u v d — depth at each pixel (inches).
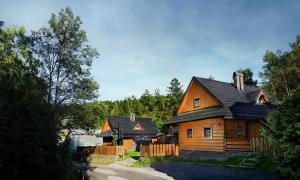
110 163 1544.0
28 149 490.6
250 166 889.5
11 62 1208.8
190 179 843.4
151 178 932.6
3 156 472.1
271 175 756.0
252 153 994.7
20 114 518.6
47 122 562.9
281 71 2257.6
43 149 528.4
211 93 1284.4
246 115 1205.1
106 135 2401.6
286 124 560.4
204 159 1186.6
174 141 1920.5
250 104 1309.1
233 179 767.1
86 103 1386.6
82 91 1357.0
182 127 1439.5
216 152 1181.1
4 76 622.5
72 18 1373.0
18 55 1305.4
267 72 2465.6
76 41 1363.2
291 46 2289.6
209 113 1259.8
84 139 2276.1
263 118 1240.2
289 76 2213.3
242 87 1428.4
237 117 1175.6
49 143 541.0
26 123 515.2
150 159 1304.1
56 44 1343.5
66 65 1326.3
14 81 568.1
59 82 1322.6
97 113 1456.7
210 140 1245.7
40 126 530.6
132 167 1280.8
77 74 1359.5
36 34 1326.3
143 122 2689.5
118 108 4441.4
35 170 505.4
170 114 3607.3
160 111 3757.4
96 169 1293.1
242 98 1346.0
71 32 1360.7
